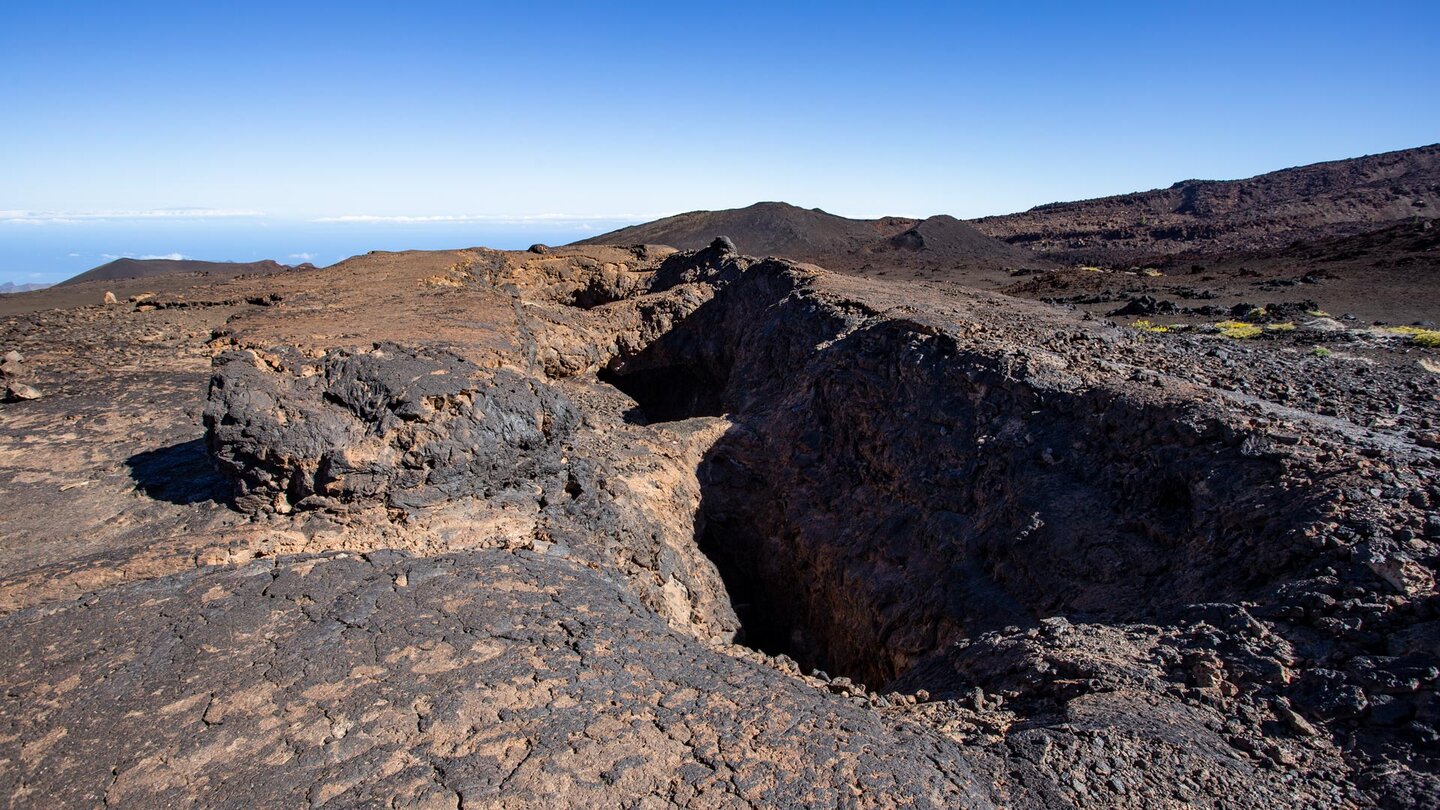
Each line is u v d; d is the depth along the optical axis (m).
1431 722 4.75
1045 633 7.08
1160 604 7.33
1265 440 8.09
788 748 5.10
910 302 19.61
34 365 18.09
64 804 4.54
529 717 5.30
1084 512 9.12
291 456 9.31
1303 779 4.69
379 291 18.73
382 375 10.17
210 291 28.45
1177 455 8.73
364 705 5.39
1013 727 5.66
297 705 5.38
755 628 13.73
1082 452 10.05
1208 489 7.98
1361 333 19.55
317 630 6.30
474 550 8.09
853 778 4.81
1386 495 6.71
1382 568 5.87
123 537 9.55
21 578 7.43
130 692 5.50
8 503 10.66
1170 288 34.47
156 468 11.94
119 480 11.51
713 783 4.74
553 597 7.12
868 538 12.28
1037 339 14.36
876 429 13.79
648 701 5.60
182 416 14.67
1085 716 5.45
